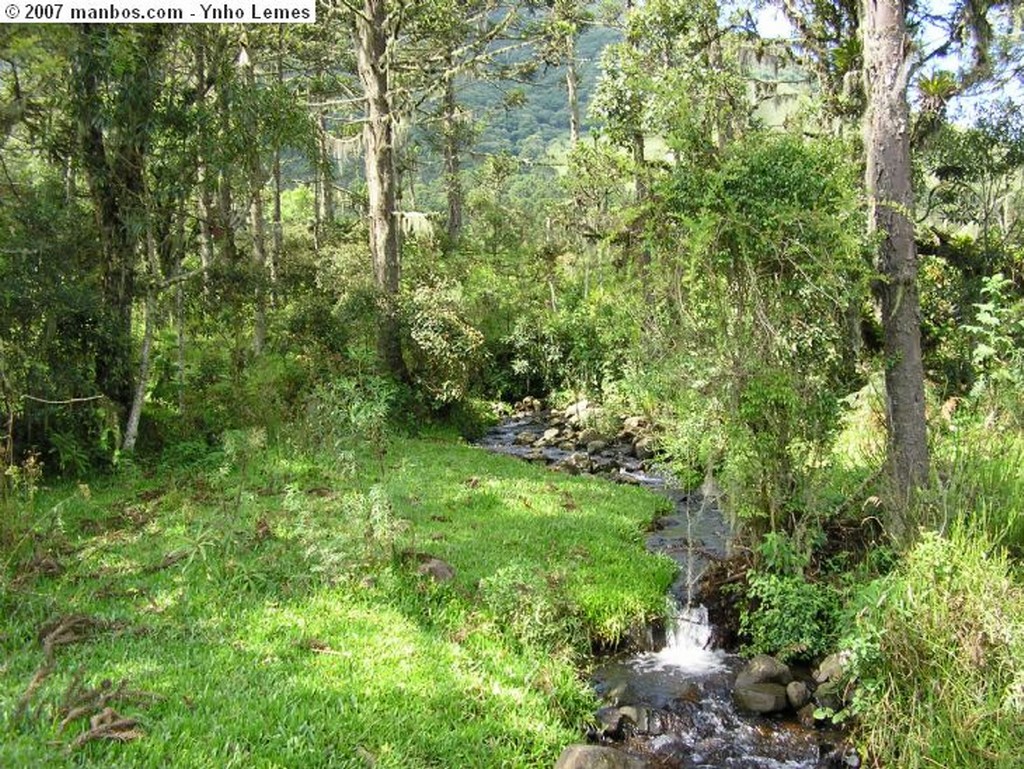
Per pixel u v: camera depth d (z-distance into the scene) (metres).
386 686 4.66
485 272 25.19
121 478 9.56
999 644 4.63
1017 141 15.41
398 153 25.56
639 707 5.62
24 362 9.39
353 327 16.66
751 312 6.64
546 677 5.41
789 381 6.61
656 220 7.00
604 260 10.02
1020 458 6.96
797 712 5.66
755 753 5.19
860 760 5.03
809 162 6.47
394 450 12.85
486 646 5.67
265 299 14.06
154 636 5.01
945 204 17.09
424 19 18.39
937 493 6.23
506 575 6.24
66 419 9.94
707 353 6.92
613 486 11.23
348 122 20.09
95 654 4.66
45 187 10.66
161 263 11.73
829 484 7.16
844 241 6.14
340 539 6.20
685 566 8.08
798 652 6.32
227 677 4.50
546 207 26.86
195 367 13.84
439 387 16.83
